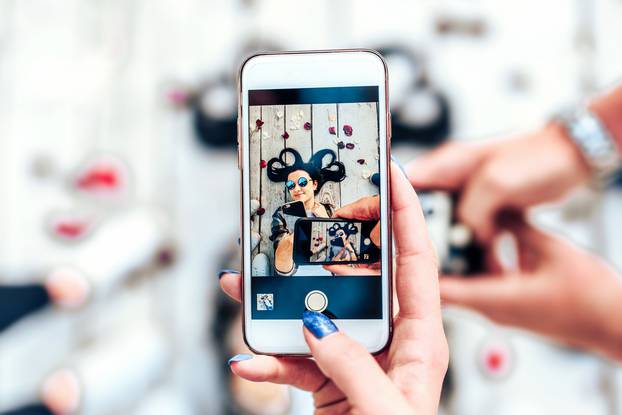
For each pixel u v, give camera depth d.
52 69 0.90
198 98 0.88
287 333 0.43
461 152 0.81
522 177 0.78
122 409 0.80
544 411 0.81
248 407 0.81
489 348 0.81
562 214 0.78
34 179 0.88
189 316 0.85
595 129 0.77
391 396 0.36
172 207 0.87
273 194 0.43
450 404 0.82
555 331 0.79
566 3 0.87
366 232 0.42
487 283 0.77
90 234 0.86
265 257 0.43
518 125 0.85
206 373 0.84
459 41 0.87
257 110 0.43
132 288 0.85
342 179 0.43
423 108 0.85
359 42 0.88
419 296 0.40
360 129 0.43
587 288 0.77
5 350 0.82
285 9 0.89
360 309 0.42
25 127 0.89
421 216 0.41
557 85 0.86
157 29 0.89
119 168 0.88
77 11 0.90
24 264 0.85
